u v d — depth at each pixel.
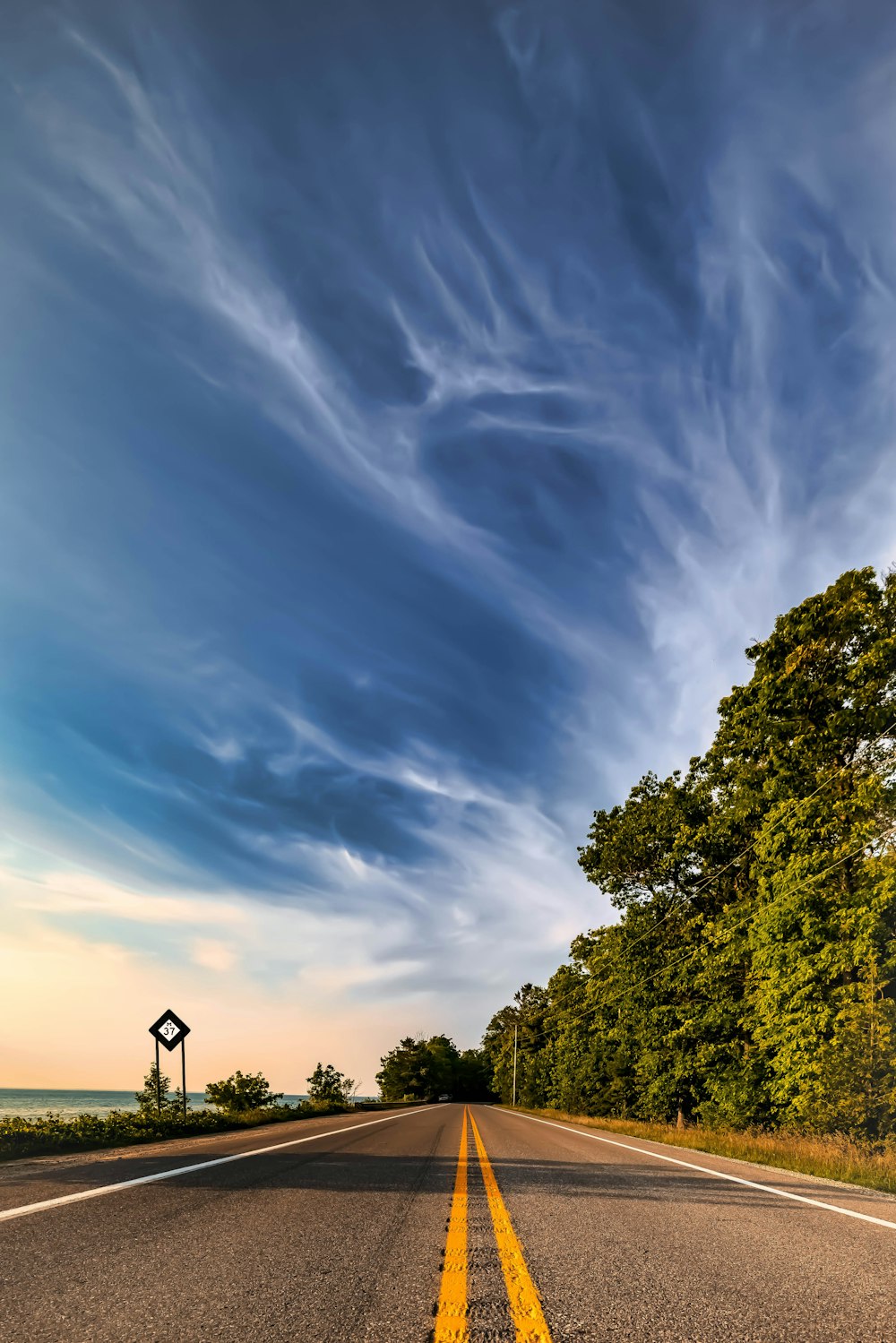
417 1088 106.62
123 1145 11.70
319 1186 7.31
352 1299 3.65
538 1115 37.47
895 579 20.52
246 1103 33.66
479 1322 3.36
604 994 37.66
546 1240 5.20
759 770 23.62
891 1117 15.09
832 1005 17.45
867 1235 5.96
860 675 19.98
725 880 29.39
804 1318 3.64
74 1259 4.24
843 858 18.20
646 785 34.09
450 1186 7.69
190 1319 3.30
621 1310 3.66
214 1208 5.93
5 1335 3.04
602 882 34.69
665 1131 19.86
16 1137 10.11
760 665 23.31
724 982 25.23
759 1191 8.61
